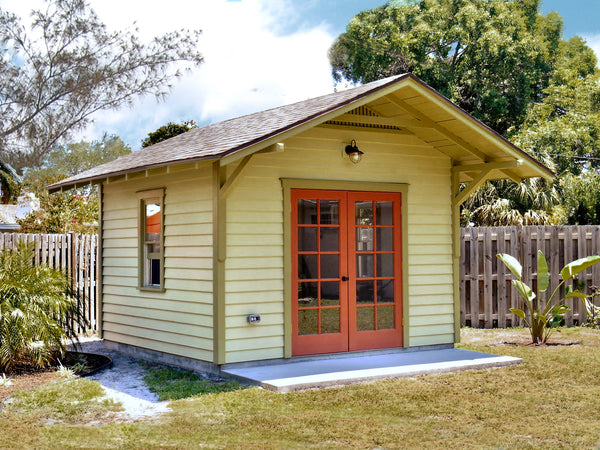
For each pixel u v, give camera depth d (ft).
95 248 44.50
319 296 30.81
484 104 96.94
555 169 86.84
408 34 100.17
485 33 97.09
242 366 28.58
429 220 34.04
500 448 18.40
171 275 31.30
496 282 43.37
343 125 31.55
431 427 20.54
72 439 19.40
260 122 32.24
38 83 64.23
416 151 33.71
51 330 29.96
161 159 29.86
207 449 18.29
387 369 28.35
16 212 62.13
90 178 35.32
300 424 20.79
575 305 43.75
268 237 29.43
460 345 35.45
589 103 101.76
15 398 24.30
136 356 34.47
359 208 32.04
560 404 23.34
